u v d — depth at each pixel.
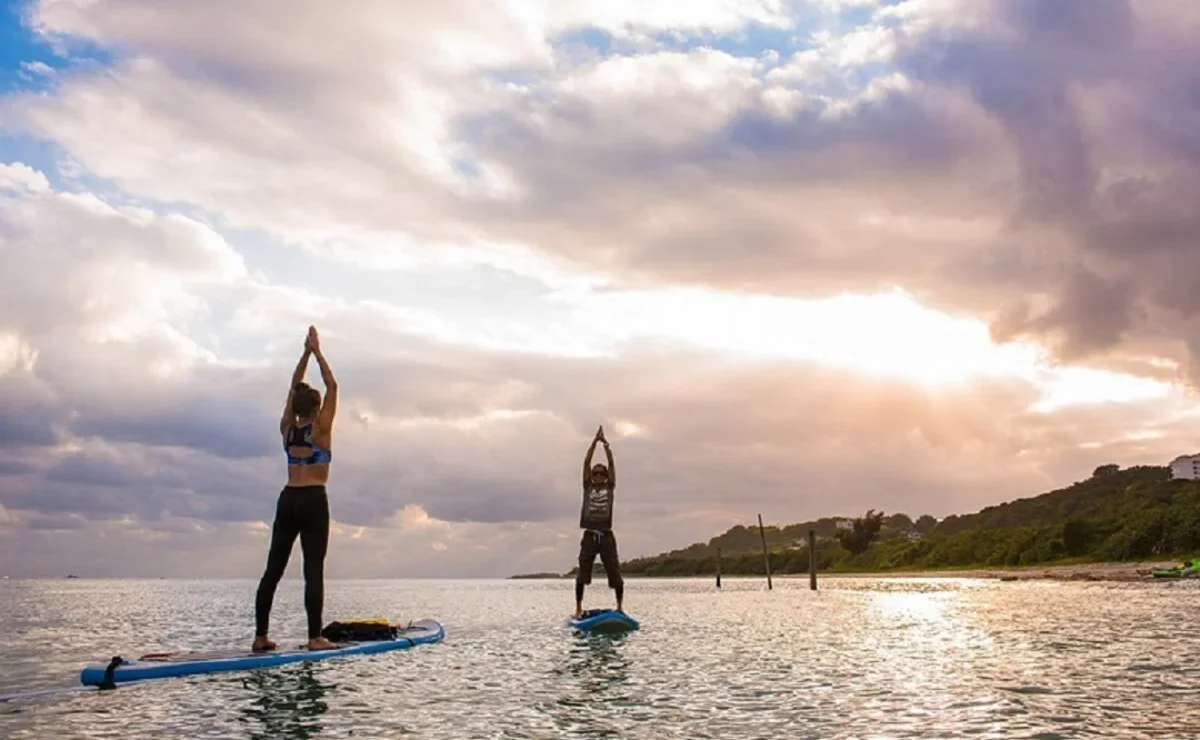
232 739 7.79
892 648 16.11
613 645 16.91
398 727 8.35
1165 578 53.69
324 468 13.53
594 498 22.00
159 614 30.44
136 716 8.81
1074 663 13.37
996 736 7.89
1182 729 8.16
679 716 8.97
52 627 22.67
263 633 13.39
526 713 9.12
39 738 7.76
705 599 44.06
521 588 102.00
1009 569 82.94
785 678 11.91
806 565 132.50
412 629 19.12
